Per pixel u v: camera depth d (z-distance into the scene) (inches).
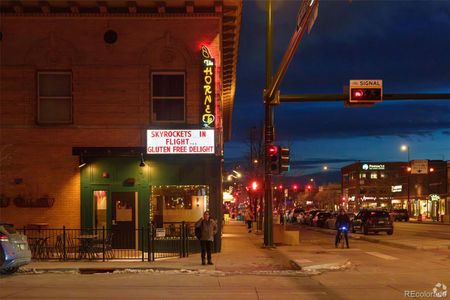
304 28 460.1
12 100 824.3
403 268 675.4
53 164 821.2
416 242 1047.6
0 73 826.8
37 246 753.0
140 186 820.6
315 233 1630.2
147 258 736.3
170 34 829.2
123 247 815.7
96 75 827.4
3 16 823.7
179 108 829.2
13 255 585.6
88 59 827.4
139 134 821.9
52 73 831.7
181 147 811.4
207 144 812.0
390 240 1122.0
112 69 828.0
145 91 825.5
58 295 469.4
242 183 3095.5
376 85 799.7
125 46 829.8
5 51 827.4
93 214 817.5
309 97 845.2
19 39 828.6
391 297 459.8
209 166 824.3
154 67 829.2
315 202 5167.3
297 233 1038.4
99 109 823.7
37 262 703.1
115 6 817.5
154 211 823.7
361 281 560.4
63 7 821.2
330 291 493.4
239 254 803.4
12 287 519.5
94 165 823.1
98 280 570.3
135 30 831.1
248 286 526.0
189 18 829.2
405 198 3816.4
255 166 1840.6
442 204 3051.2
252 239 1122.7
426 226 2112.5
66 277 596.7
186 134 812.6
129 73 828.0
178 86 831.7
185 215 823.1
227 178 2036.2
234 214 3034.0
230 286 526.3
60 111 831.7
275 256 781.9
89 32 829.8
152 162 824.3
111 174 822.5
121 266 661.3
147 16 826.2
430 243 1021.2
